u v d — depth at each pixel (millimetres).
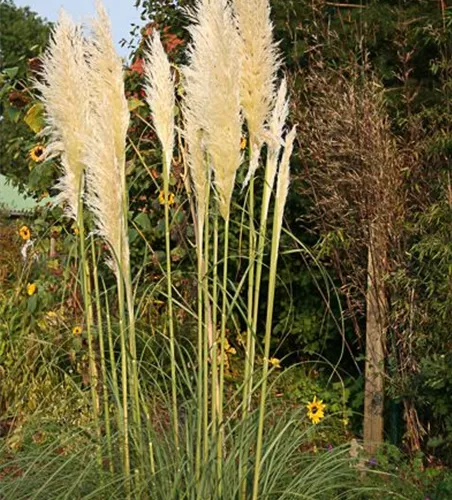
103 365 4117
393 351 6422
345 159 6516
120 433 4027
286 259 7809
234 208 7453
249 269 4102
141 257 7344
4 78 7453
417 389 6270
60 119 4203
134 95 7727
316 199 6699
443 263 6102
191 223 7117
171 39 8258
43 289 6941
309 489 4062
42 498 3996
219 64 3883
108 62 4188
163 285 7160
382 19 7129
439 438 6152
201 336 4016
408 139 6789
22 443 4566
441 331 6238
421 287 6410
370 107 6332
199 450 3875
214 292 4086
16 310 7051
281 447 4277
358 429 6902
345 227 6645
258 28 4051
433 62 7059
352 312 6727
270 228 7590
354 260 6695
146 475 3986
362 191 6359
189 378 4516
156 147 7227
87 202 4098
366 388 6430
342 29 7262
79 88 4195
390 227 6328
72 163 4207
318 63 6820
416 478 5602
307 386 7262
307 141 6711
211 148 3967
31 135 7680
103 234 4094
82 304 6828
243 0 4027
